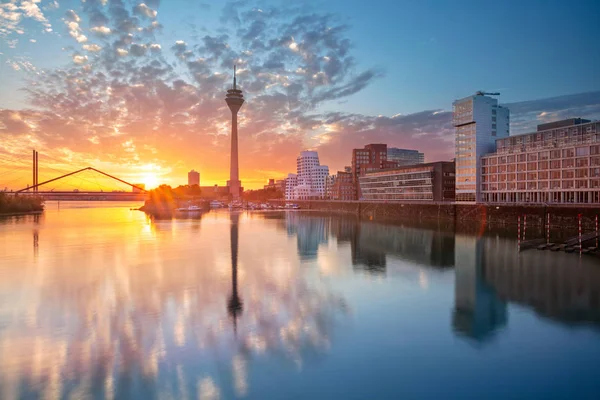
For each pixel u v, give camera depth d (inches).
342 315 1189.7
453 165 6038.4
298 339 1002.1
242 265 2022.6
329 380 792.9
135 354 914.1
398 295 1416.1
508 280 1631.4
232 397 732.7
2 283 1621.6
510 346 955.3
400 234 3506.4
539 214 3814.0
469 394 741.3
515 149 4736.7
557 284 1556.3
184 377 806.5
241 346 957.2
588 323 1112.8
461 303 1310.3
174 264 2052.2
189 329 1075.3
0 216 6638.8
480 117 5211.6
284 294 1435.8
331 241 3046.3
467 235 3363.7
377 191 7844.5
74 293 1459.2
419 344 970.1
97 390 756.0
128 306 1291.8
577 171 3927.2
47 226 4571.9
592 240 2571.4
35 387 767.1
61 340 1001.5
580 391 751.7
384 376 808.9
